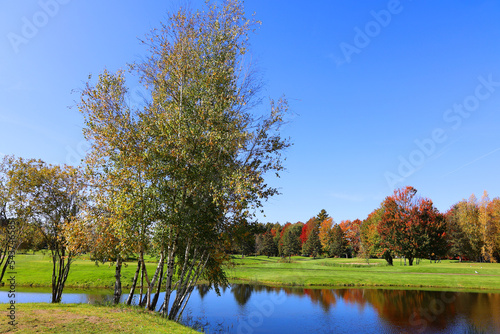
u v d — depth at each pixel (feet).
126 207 48.37
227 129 54.54
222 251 62.54
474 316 68.33
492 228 216.33
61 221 64.03
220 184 53.01
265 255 373.61
